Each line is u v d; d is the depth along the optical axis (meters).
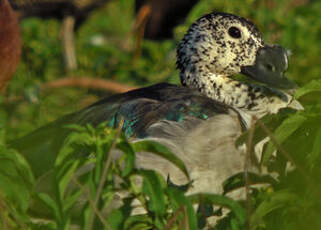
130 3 16.42
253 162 6.53
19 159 5.53
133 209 5.98
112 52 13.41
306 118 5.90
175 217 4.97
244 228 5.13
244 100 8.05
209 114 6.82
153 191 5.11
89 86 11.70
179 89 7.57
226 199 5.18
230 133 6.53
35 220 6.03
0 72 8.27
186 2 13.62
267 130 5.64
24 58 13.09
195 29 8.40
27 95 10.71
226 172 6.49
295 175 6.11
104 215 5.93
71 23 13.98
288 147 6.27
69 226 5.61
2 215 5.30
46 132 7.73
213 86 8.26
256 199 5.93
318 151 5.71
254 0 12.93
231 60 8.27
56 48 13.70
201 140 6.44
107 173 5.35
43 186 6.35
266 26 12.44
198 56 8.36
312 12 12.60
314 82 6.16
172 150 6.34
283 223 5.52
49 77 12.88
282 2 13.34
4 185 5.37
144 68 12.68
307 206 5.44
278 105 7.91
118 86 11.73
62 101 11.14
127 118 7.05
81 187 5.26
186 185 5.77
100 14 16.86
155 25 13.98
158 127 6.59
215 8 12.53
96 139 5.33
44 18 14.02
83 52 13.83
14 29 8.23
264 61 8.23
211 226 5.89
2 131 7.42
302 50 11.55
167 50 13.01
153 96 7.45
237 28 8.27
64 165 5.22
